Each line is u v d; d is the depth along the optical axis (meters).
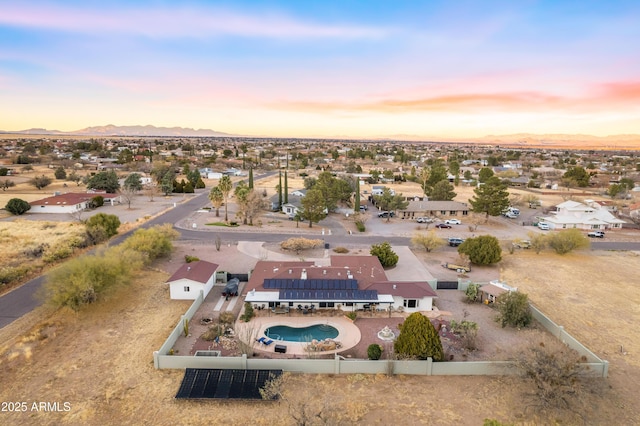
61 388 32.53
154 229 67.81
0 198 116.31
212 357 35.09
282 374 33.34
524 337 42.22
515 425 29.06
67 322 43.00
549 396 30.48
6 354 36.69
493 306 49.69
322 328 43.91
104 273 46.91
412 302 48.31
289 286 48.81
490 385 34.00
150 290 52.59
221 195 97.62
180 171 190.25
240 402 31.34
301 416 28.48
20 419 29.06
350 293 47.91
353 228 90.56
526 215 108.44
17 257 61.56
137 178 131.75
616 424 29.72
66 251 63.69
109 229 76.50
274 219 98.19
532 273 62.56
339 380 34.34
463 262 66.44
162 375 34.50
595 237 86.56
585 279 60.41
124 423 28.98
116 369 35.16
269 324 44.09
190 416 29.81
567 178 164.38
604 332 44.06
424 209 104.62
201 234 81.94
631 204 118.38
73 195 107.88
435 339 36.31
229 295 51.12
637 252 75.31
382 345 40.03
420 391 33.06
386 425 29.11
